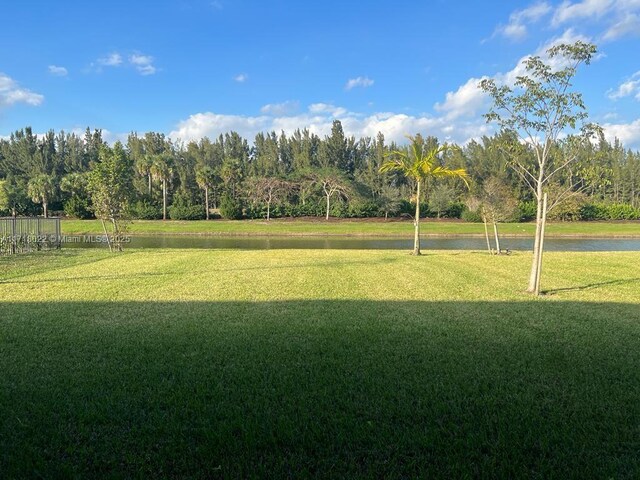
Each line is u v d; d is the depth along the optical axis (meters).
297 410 3.55
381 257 16.56
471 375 4.30
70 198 52.25
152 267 13.40
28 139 78.88
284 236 39.75
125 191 21.61
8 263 14.55
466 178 19.62
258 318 6.70
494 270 12.78
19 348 5.17
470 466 2.79
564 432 3.18
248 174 74.62
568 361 4.71
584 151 8.96
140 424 3.33
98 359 4.79
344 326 6.20
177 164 66.19
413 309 7.41
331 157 78.31
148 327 6.15
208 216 53.50
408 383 4.09
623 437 3.11
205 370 4.43
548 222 46.34
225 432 3.18
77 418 3.41
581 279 11.14
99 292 9.02
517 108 9.05
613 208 52.12
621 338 5.64
